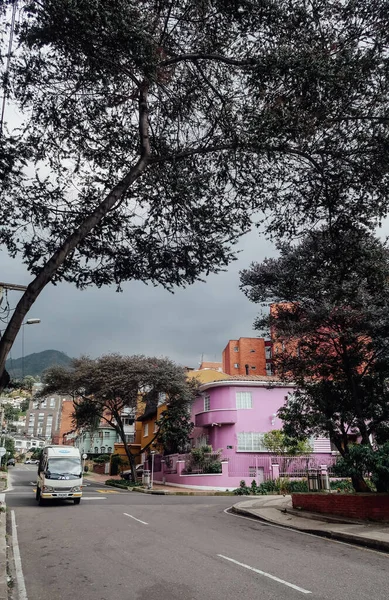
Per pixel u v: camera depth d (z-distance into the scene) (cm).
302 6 731
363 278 1173
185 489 2775
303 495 1489
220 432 3033
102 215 702
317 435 1458
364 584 643
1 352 552
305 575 695
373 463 1152
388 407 1262
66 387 3344
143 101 795
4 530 1105
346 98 774
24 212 805
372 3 709
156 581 661
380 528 1077
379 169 821
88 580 673
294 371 1455
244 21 748
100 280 876
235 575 692
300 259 1238
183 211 902
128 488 3053
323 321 1290
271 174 895
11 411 8250
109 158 874
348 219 910
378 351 1285
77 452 1933
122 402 3575
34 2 655
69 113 830
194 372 3916
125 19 644
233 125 834
